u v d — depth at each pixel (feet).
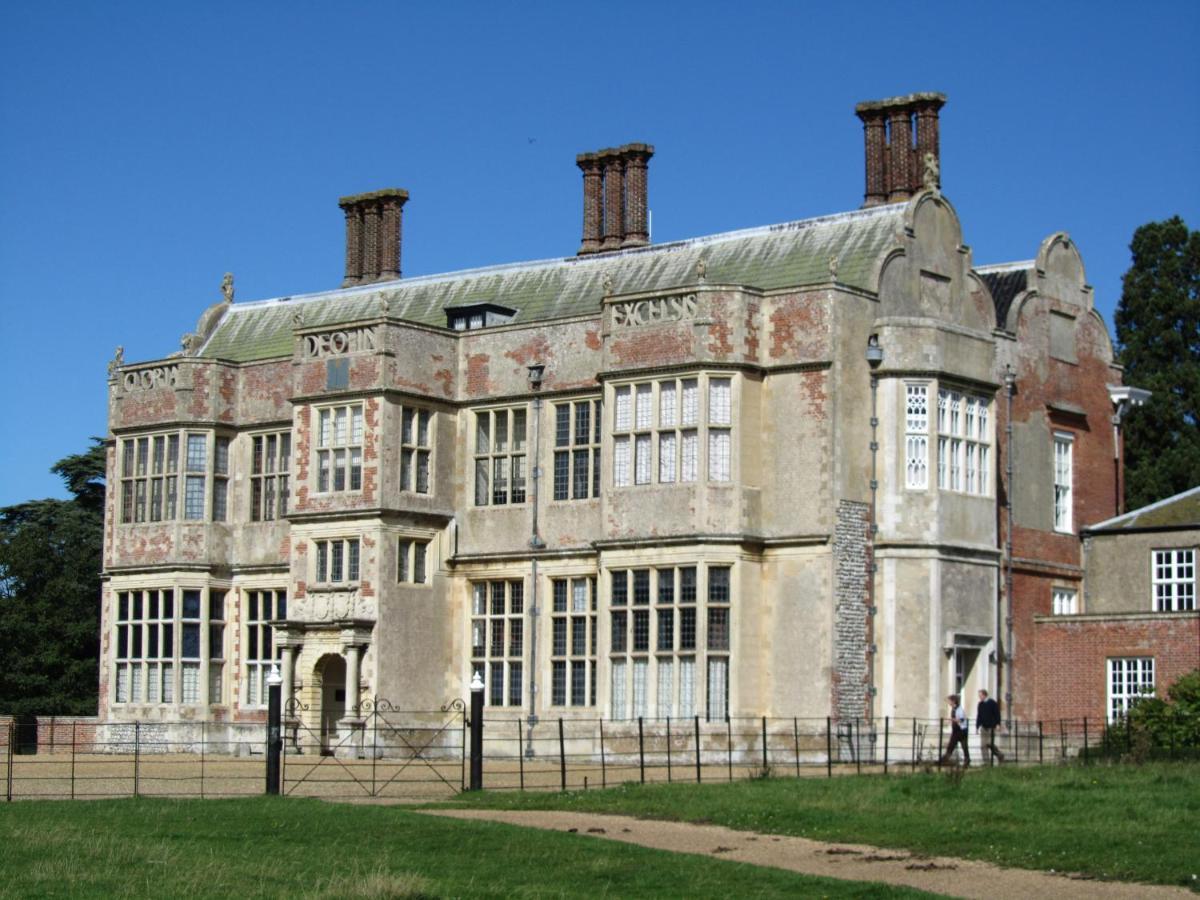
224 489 155.22
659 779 113.91
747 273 142.72
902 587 127.13
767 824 86.58
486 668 140.26
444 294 162.09
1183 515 141.49
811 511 126.00
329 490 140.77
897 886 70.28
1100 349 151.84
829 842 82.23
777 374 128.36
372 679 136.67
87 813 88.43
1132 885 71.97
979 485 132.77
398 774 119.14
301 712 140.05
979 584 131.23
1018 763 118.42
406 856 75.87
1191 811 86.43
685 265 147.74
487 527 140.87
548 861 74.90
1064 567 142.61
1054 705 136.05
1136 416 187.62
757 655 126.82
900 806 89.97
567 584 136.46
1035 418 142.41
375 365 138.82
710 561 125.80
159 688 153.48
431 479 141.59
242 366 156.25
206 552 153.17
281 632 141.38
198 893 67.00
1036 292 144.56
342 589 139.03
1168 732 119.75
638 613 128.88
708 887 69.67
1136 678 132.36
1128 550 143.13
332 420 141.38
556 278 155.63
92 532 203.00
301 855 75.77
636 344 130.41
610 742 129.08
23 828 81.87
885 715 126.21
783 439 127.65
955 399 131.44
